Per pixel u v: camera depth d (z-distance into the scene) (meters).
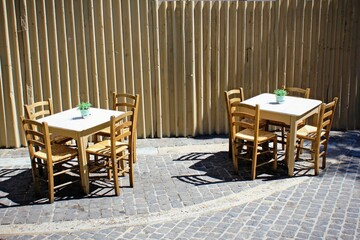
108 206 6.47
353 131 9.92
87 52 8.97
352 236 5.61
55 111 9.10
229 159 8.21
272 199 6.64
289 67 9.71
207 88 9.47
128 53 9.08
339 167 7.83
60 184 7.23
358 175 7.48
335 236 5.62
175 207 6.42
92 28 8.85
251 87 9.66
